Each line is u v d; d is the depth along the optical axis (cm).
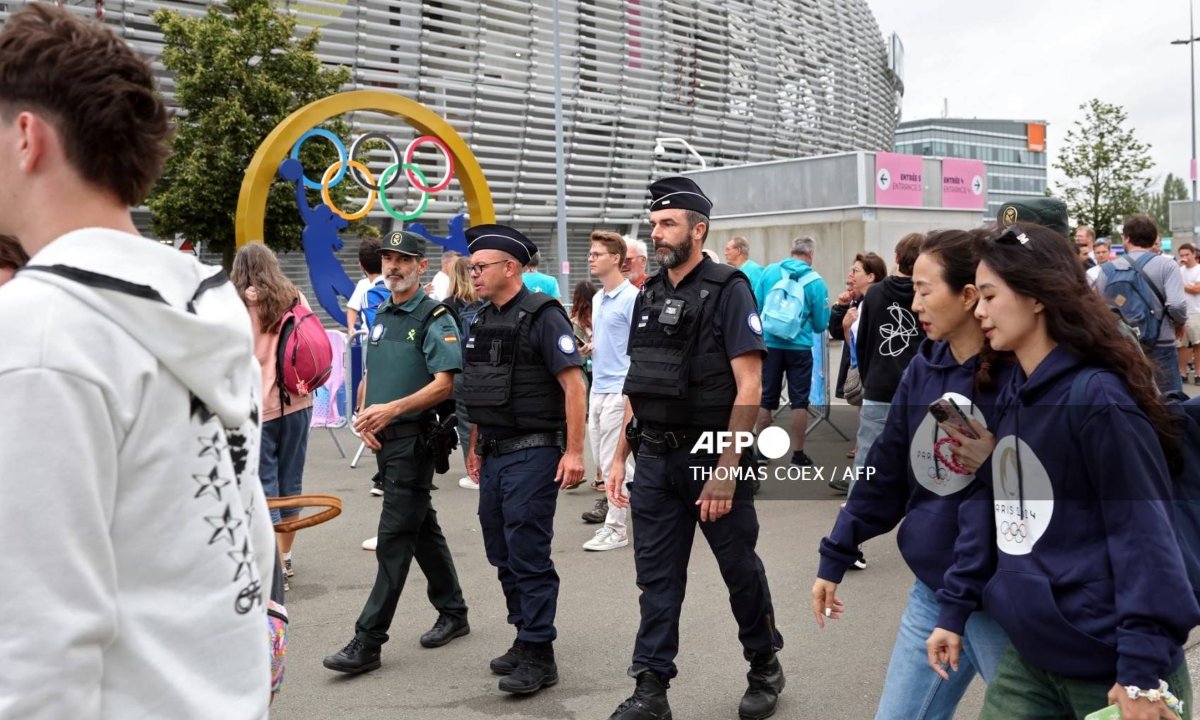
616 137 2517
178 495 120
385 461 433
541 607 413
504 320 420
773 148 2995
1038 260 207
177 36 1706
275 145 1252
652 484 365
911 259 530
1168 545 188
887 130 4056
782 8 2959
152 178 133
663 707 357
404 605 530
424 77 2100
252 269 523
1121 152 2727
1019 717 216
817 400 961
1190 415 204
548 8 2311
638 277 735
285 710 396
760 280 875
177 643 120
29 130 123
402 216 1440
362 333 1027
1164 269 708
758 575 372
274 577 164
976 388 244
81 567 109
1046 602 201
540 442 415
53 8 130
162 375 118
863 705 391
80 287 112
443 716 389
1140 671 186
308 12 1900
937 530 253
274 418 529
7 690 106
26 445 107
